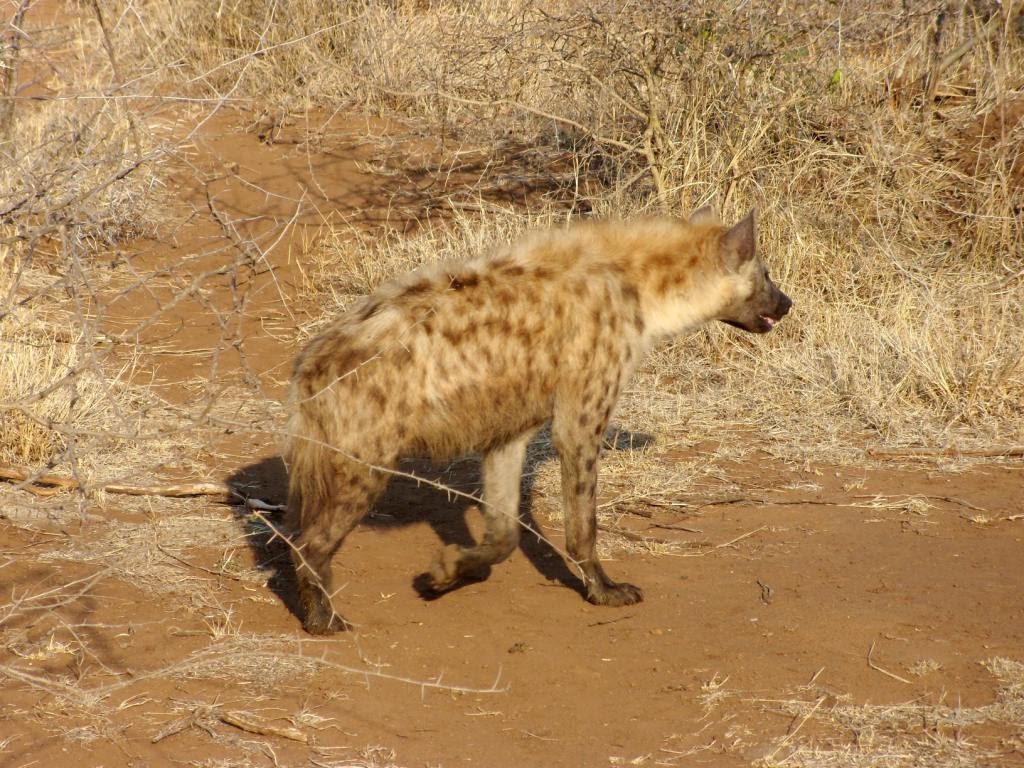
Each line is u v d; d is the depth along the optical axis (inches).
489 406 354.0
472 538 434.6
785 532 432.5
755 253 405.7
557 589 393.7
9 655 333.4
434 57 880.9
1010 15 789.9
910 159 703.1
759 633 358.0
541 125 822.5
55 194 450.9
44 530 417.4
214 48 923.4
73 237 475.5
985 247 673.6
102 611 362.9
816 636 354.0
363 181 801.6
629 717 313.1
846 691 322.3
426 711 315.9
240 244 353.7
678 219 405.7
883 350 578.6
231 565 399.5
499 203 763.4
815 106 705.6
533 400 361.7
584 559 378.0
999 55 762.8
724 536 430.6
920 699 316.8
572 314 360.8
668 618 370.9
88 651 328.2
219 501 452.4
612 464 496.7
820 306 630.5
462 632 362.3
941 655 340.5
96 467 468.4
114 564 393.7
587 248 377.4
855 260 665.6
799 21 673.0
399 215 760.3
